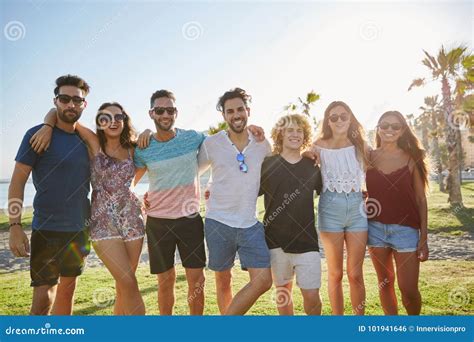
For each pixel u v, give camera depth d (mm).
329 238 3496
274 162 3447
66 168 3344
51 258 3400
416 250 3508
